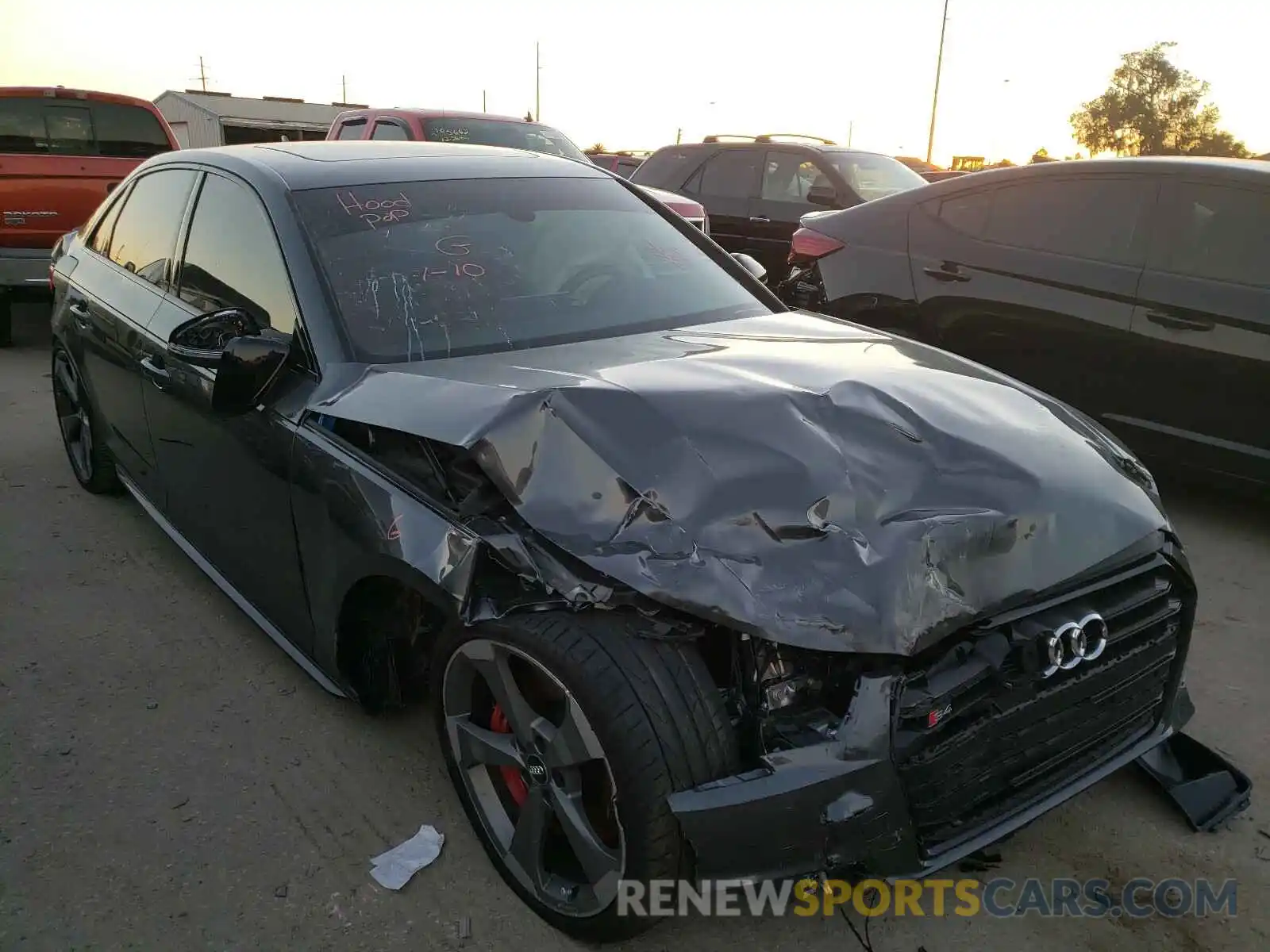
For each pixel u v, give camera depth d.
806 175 9.20
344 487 2.56
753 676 2.05
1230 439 4.44
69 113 8.70
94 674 3.36
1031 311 5.01
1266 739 3.06
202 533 3.60
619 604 2.05
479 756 2.40
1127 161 4.81
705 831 1.91
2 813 2.69
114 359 3.98
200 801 2.74
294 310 2.94
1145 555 2.40
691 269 3.53
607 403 2.29
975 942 2.29
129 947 2.25
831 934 2.30
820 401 2.41
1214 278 4.45
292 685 3.31
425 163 3.55
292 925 2.32
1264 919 2.35
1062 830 2.66
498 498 2.31
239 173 3.43
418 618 2.77
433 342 2.84
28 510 4.78
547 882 2.29
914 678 1.99
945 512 2.16
